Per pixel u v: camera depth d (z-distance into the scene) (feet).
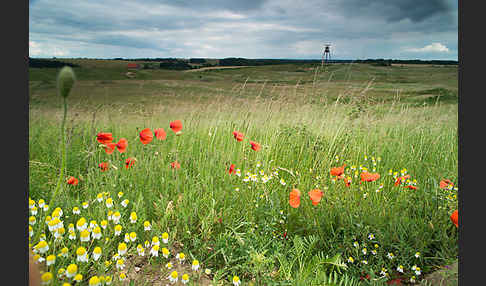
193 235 7.79
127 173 10.21
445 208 8.11
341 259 7.21
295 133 13.66
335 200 8.95
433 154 12.64
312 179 10.36
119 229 5.95
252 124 13.92
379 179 10.78
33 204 6.14
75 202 8.04
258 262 6.31
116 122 14.83
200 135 14.37
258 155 10.89
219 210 8.91
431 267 7.29
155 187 9.68
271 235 7.64
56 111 12.64
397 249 7.77
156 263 6.75
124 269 6.40
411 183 9.52
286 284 6.15
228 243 7.32
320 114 14.26
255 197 9.10
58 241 5.54
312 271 6.50
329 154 11.64
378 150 12.48
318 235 8.05
